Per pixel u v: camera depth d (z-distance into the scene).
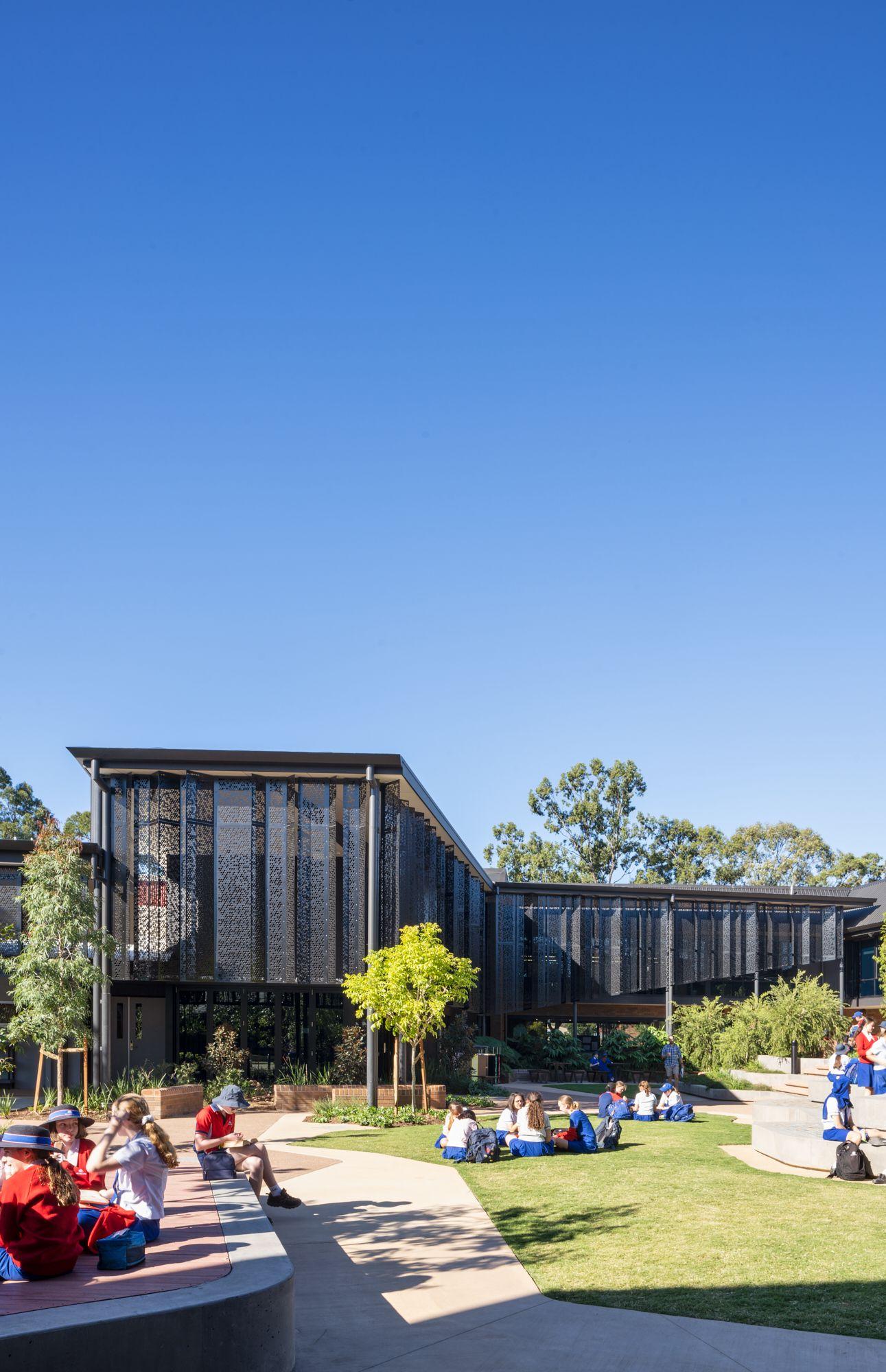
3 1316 6.52
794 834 88.12
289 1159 17.30
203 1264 7.98
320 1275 10.16
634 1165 16.58
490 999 39.81
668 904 41.72
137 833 27.03
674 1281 9.81
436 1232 11.85
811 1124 18.39
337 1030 28.53
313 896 27.28
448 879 35.97
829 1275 10.00
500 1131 18.09
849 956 46.16
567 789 82.25
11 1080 25.75
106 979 23.34
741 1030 35.44
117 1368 6.46
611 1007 45.59
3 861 26.14
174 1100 23.67
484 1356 7.98
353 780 27.70
